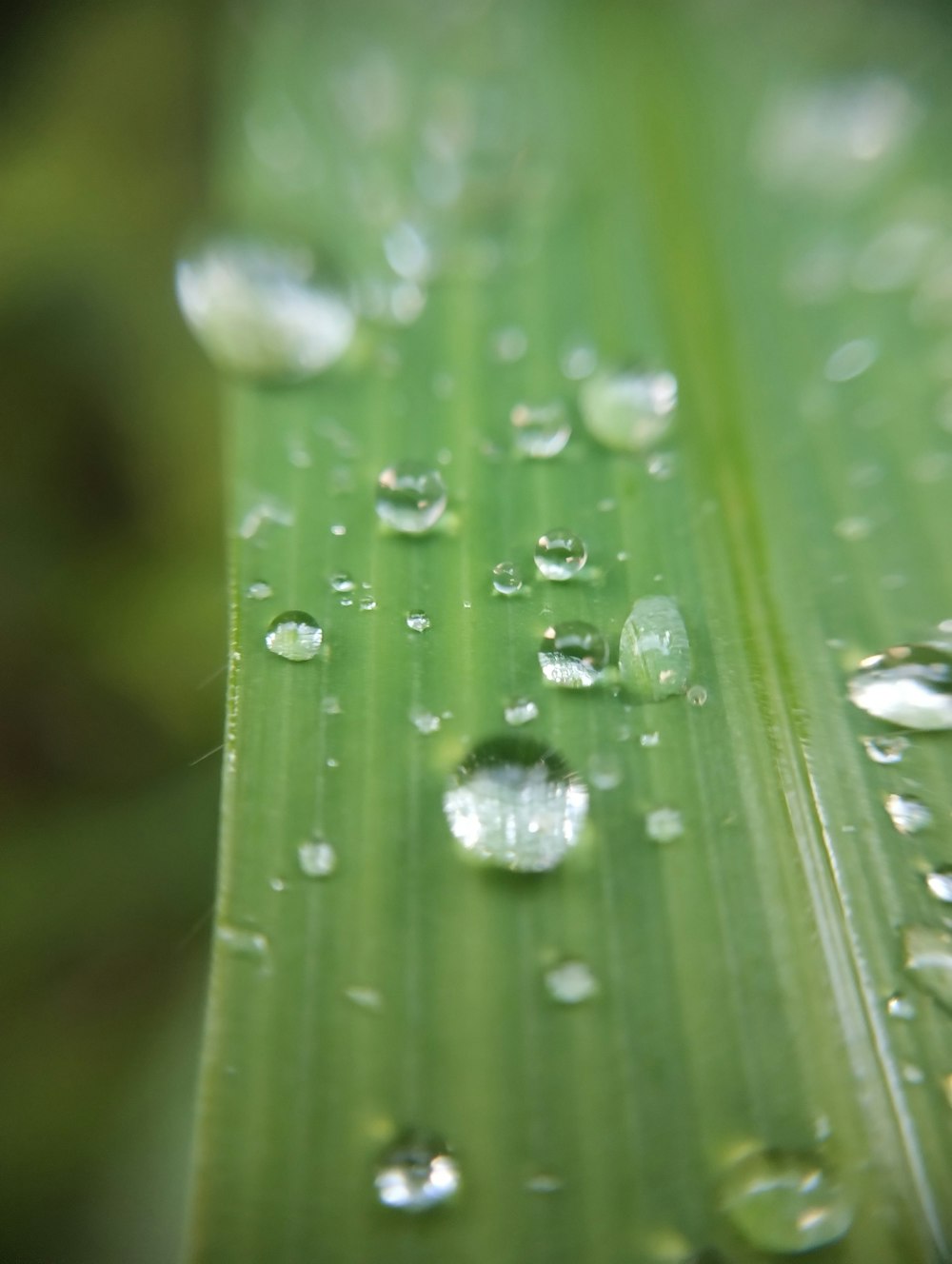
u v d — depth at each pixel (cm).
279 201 5
